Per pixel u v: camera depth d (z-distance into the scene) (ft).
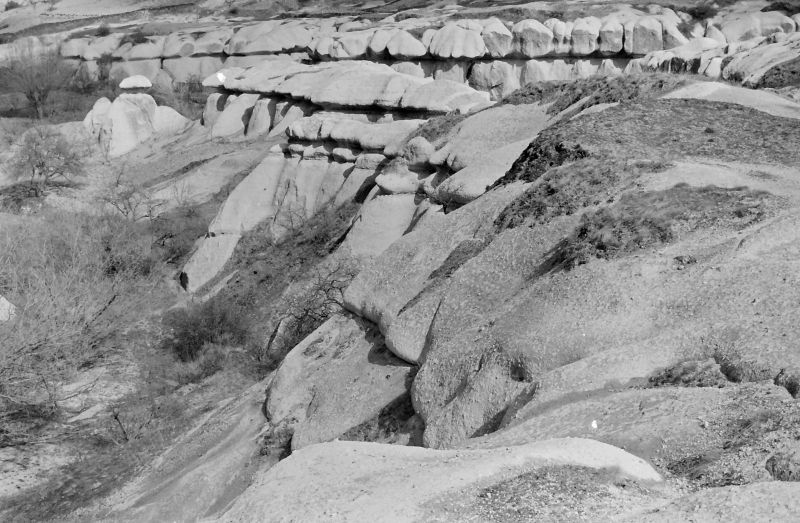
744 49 130.93
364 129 126.11
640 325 49.98
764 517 31.91
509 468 38.11
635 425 42.47
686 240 54.44
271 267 121.90
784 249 50.65
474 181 83.97
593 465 38.42
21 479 88.63
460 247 71.61
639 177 63.41
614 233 56.29
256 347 107.76
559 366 50.88
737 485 35.99
